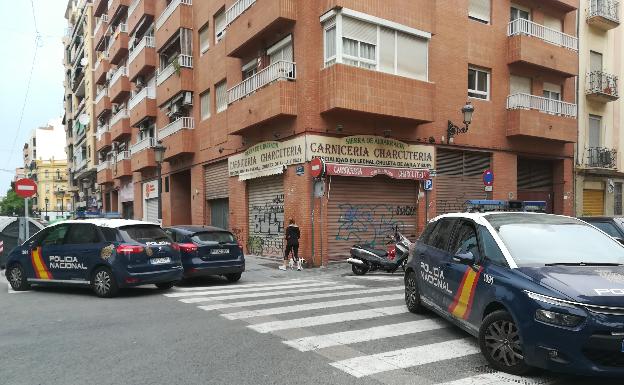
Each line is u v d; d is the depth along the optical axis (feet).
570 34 70.23
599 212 74.13
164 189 87.56
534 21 66.18
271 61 54.29
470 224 19.57
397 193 53.67
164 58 85.66
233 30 58.18
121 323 22.34
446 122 56.80
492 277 16.12
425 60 52.47
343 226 49.67
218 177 67.72
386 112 48.29
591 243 17.43
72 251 32.07
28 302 29.14
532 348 13.83
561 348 13.17
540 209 50.93
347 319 22.67
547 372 14.88
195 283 38.99
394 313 23.99
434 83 52.29
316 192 46.91
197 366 15.79
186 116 77.82
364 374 14.96
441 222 22.75
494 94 61.31
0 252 52.03
